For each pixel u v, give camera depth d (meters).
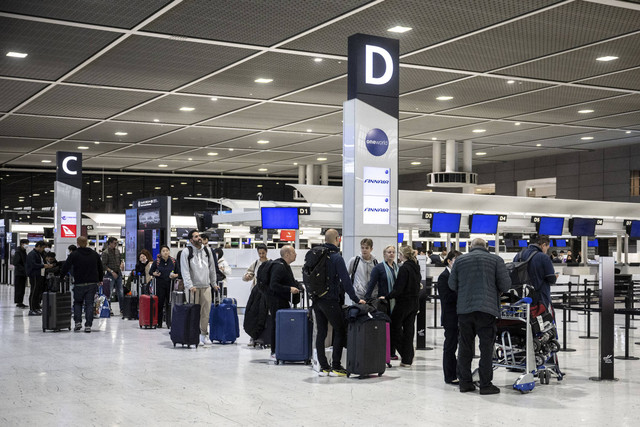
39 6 10.49
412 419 6.45
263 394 7.60
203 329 11.73
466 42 12.38
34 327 14.55
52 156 28.09
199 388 7.93
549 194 29.53
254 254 19.16
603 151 26.64
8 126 21.06
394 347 9.71
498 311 7.72
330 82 15.59
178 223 29.09
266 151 26.89
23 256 19.83
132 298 16.52
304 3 10.33
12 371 9.06
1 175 33.47
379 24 11.35
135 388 7.92
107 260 17.03
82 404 7.07
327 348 9.61
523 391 7.74
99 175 34.34
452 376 8.31
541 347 8.26
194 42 12.39
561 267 21.56
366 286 9.66
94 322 15.82
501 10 10.58
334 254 8.79
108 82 15.48
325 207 18.59
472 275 7.72
